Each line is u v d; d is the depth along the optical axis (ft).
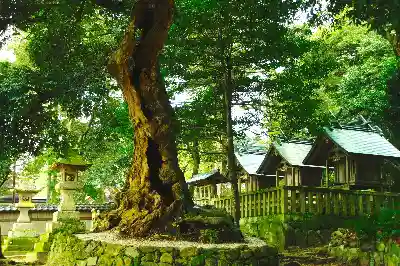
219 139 49.06
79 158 53.16
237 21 43.21
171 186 29.86
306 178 64.95
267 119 49.75
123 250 25.38
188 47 44.57
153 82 30.89
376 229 38.68
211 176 69.15
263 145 83.82
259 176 74.49
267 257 26.68
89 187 77.41
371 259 37.47
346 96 65.62
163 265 24.79
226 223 29.22
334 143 57.11
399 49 43.83
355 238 40.40
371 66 64.59
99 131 49.34
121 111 47.11
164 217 28.37
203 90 48.98
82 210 69.21
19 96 36.88
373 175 56.70
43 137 41.52
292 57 45.78
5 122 37.42
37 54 38.96
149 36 30.04
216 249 25.58
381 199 54.44
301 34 57.00
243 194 59.06
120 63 30.12
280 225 51.19
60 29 37.76
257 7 39.60
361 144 57.00
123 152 62.13
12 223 74.84
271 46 43.98
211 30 44.45
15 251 57.41
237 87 47.03
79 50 40.27
